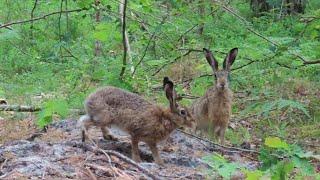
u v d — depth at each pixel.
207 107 11.29
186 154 9.87
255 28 18.58
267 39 13.04
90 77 13.13
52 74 14.73
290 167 7.05
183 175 8.55
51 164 8.09
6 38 13.78
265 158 7.34
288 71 14.41
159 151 9.91
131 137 9.28
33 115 11.80
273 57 12.62
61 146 8.95
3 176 7.70
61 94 13.30
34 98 13.22
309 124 12.54
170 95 9.30
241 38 17.06
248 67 13.94
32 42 16.56
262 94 13.62
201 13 16.31
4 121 11.32
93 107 9.37
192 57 15.62
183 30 15.19
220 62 13.62
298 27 15.55
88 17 17.03
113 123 9.38
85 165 8.15
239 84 14.08
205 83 13.97
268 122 12.51
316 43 13.34
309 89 14.13
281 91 13.61
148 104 9.35
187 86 14.21
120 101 9.31
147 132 9.15
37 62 15.59
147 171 8.17
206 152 10.13
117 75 12.42
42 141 9.66
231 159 9.84
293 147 7.25
